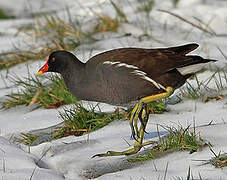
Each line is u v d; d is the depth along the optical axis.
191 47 9.41
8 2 21.78
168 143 8.79
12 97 12.80
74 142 9.78
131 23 18.03
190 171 7.74
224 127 9.14
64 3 21.52
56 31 16.95
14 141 10.51
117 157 8.88
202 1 20.91
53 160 9.15
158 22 18.39
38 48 16.23
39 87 12.78
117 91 9.13
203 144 8.61
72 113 10.91
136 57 9.04
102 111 11.38
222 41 15.90
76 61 9.59
